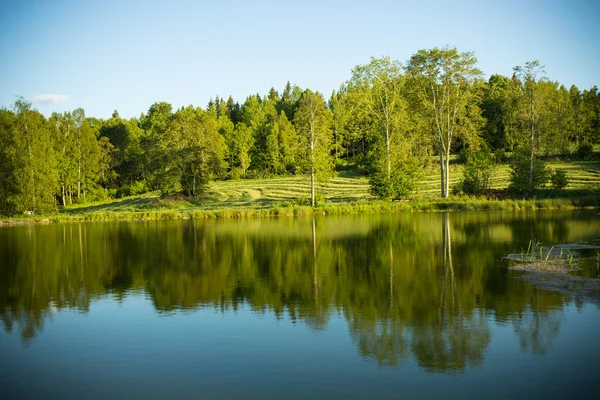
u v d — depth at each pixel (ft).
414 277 61.93
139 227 138.00
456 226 112.98
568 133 274.16
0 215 188.44
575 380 32.83
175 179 226.79
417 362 36.32
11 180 189.47
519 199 164.25
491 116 300.81
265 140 348.59
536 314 45.91
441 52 169.17
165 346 40.81
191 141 231.71
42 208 195.52
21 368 37.27
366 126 204.95
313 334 42.65
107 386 33.83
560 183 170.60
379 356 37.58
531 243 84.33
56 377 35.55
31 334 44.75
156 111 394.32
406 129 181.47
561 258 70.38
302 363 36.68
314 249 86.58
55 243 105.70
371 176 179.83
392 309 48.83
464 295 52.85
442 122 178.60
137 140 341.00
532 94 168.96
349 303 51.39
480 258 72.84
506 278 59.72
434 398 30.86
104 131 368.68
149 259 81.76
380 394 31.50
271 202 204.13
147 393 32.65
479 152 189.67
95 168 291.58
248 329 44.39
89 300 56.08
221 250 88.69
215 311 50.21
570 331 41.37
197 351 39.58
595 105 301.63
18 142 192.65
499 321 44.29
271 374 34.91
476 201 156.76
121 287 61.93
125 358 38.63
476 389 31.94
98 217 168.45
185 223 146.20
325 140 180.75
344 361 36.86
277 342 41.01
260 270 69.87
